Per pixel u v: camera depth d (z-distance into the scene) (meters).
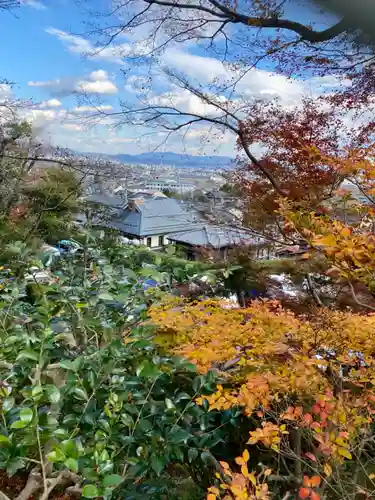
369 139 3.37
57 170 7.03
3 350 1.76
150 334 2.01
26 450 1.38
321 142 3.43
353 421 1.79
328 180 2.96
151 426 1.67
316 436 1.69
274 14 2.93
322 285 3.46
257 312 2.49
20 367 1.73
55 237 7.12
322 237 1.76
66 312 2.06
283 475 2.20
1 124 6.33
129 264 2.45
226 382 2.20
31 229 6.81
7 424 1.46
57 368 1.96
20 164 7.05
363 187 2.01
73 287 2.05
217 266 3.88
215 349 2.16
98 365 1.72
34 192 7.39
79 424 1.58
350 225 2.09
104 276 2.14
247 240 4.38
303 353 2.11
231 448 2.40
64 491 1.73
